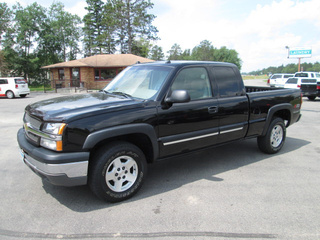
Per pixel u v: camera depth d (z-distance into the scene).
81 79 28.59
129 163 3.35
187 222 2.86
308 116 10.43
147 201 3.35
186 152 3.90
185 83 3.82
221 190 3.67
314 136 6.99
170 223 2.84
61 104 3.41
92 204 3.27
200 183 3.91
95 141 2.96
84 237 2.59
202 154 5.37
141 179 3.47
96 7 50.72
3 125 8.43
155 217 2.96
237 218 2.95
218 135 4.18
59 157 2.82
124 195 3.31
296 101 5.57
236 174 4.27
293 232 2.69
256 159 5.03
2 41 40.34
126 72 4.51
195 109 3.81
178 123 3.65
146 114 3.34
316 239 2.58
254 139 6.60
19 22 41.22
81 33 51.94
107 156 3.11
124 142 3.29
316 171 4.40
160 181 3.99
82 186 3.80
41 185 3.83
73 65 27.42
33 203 3.29
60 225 2.80
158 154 3.56
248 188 3.73
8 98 19.39
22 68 40.03
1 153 5.39
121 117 3.16
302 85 16.66
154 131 3.42
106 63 29.11
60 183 2.91
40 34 43.22
